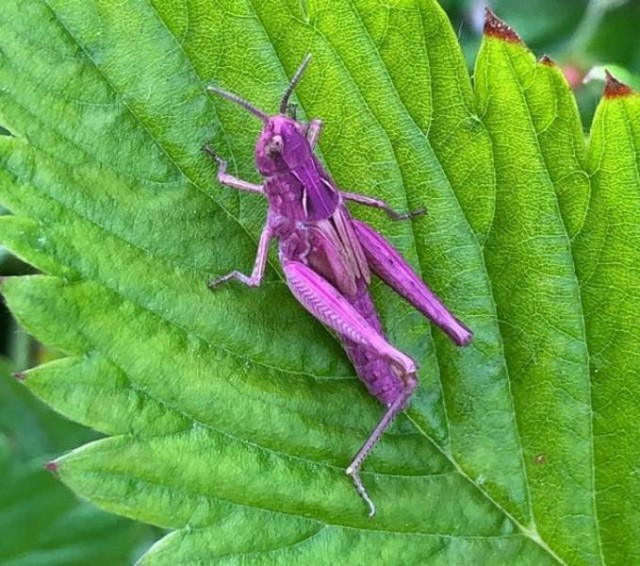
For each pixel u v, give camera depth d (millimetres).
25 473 134
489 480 124
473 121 120
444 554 122
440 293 124
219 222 121
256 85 121
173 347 117
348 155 123
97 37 118
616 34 150
